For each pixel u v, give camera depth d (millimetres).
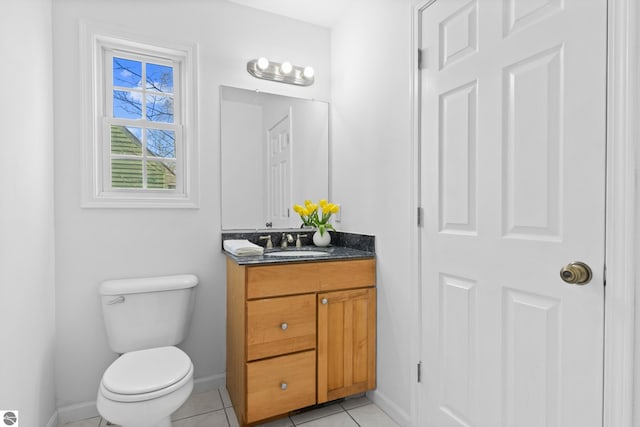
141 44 1995
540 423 1158
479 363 1382
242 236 2242
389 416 1862
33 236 1484
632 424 935
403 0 1786
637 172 919
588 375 1027
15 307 1288
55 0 1784
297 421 1811
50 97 1722
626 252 939
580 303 1046
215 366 2170
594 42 1004
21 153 1363
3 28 1219
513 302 1252
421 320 1681
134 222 1973
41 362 1575
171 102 2146
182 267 2086
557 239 1109
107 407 1315
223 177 2205
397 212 1834
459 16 1470
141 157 2041
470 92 1420
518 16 1224
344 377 1894
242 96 2264
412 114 1721
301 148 2438
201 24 2148
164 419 1535
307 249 2225
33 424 1475
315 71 2498
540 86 1153
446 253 1539
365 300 1955
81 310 1854
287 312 1743
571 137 1068
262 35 2328
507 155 1269
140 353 1651
